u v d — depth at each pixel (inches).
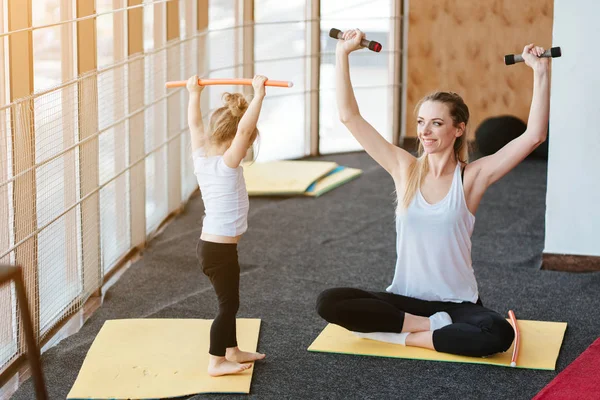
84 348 122.9
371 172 262.5
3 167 113.0
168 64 197.9
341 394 108.0
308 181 237.6
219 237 109.7
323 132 287.6
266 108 267.3
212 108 237.9
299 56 271.6
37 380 82.1
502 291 151.6
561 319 136.9
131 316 138.8
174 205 211.3
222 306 111.5
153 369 114.3
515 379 112.0
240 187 110.5
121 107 164.6
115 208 167.2
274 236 190.2
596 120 157.2
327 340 125.3
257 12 257.1
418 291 123.2
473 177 119.5
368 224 202.1
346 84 120.0
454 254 119.3
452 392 108.3
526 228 198.1
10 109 113.4
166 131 200.4
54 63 132.6
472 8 287.6
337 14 281.0
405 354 119.4
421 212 118.8
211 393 107.4
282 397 107.0
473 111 295.1
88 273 146.5
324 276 161.9
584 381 109.6
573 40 155.4
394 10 290.0
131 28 168.6
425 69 294.0
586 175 160.2
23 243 118.1
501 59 289.4
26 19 117.3
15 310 118.8
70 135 135.7
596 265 162.9
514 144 119.0
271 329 131.6
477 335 116.0
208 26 226.4
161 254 175.0
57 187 132.3
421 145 124.0
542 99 116.4
